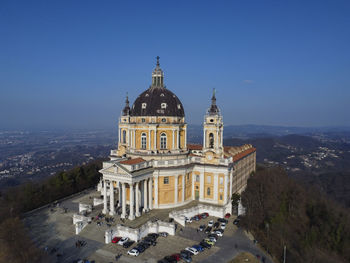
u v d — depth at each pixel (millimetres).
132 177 78938
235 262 62062
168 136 96125
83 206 91625
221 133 99188
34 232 76812
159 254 64312
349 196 153250
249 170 143000
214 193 95125
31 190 102500
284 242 71312
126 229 71688
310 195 104250
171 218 82250
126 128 110062
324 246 72875
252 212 86062
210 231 76625
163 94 99125
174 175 90625
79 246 67688
